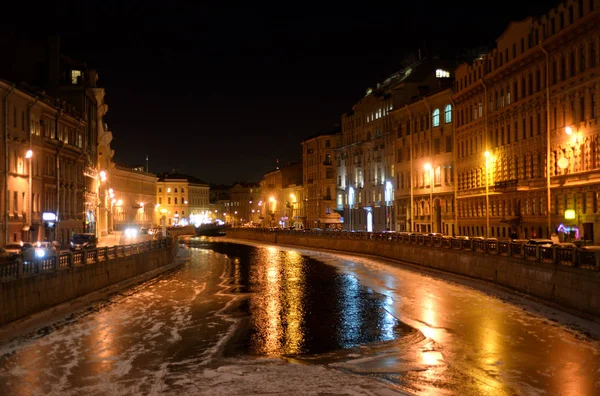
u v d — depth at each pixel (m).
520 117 58.91
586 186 47.34
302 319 31.02
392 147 93.81
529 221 56.94
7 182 51.62
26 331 26.81
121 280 43.06
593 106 47.03
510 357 22.14
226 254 84.25
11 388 19.30
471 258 42.94
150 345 24.95
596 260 26.64
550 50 52.88
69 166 71.25
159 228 139.12
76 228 73.19
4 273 26.05
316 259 71.75
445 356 22.69
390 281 46.72
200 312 33.06
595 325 26.09
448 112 77.06
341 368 21.31
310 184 138.50
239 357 23.03
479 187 67.69
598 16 44.56
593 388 18.52
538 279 32.31
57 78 75.56
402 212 90.06
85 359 22.64
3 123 50.84
